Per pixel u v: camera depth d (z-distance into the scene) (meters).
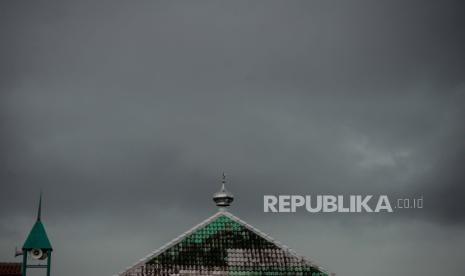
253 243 51.47
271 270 50.38
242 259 50.66
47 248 68.81
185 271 50.00
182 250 51.03
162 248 51.06
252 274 50.19
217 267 50.28
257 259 50.75
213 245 51.25
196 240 51.53
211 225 52.31
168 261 50.53
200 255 50.81
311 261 50.88
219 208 52.97
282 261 50.75
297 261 50.81
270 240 51.69
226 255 50.78
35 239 68.94
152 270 50.09
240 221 52.38
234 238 51.66
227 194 52.78
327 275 50.28
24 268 68.50
